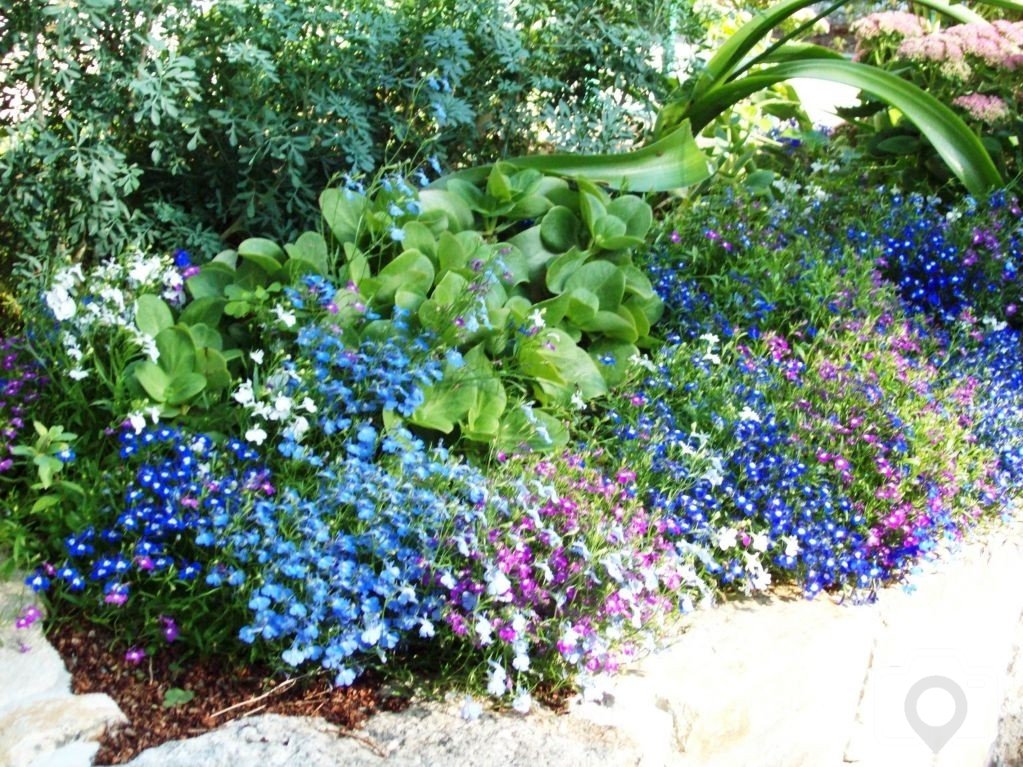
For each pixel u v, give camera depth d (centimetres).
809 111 668
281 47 346
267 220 350
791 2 459
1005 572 358
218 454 264
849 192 485
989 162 489
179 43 328
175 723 226
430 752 221
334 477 254
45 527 255
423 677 248
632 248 383
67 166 312
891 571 327
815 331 376
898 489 322
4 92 306
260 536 244
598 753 227
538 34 416
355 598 242
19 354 281
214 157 354
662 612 276
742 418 317
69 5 290
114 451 271
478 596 241
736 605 302
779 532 303
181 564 248
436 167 335
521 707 234
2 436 262
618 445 318
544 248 372
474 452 302
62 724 218
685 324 365
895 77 482
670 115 472
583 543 259
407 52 379
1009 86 537
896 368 360
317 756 217
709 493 312
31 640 240
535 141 425
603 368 341
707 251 392
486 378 301
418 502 252
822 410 340
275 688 238
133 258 292
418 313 304
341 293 299
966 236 456
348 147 350
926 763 316
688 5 451
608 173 402
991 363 417
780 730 266
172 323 288
